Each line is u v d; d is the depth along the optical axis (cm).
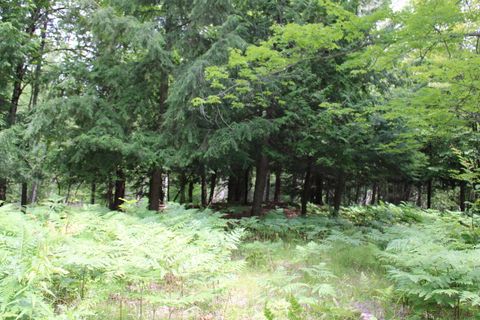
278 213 1143
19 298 261
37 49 1282
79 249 369
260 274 540
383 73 1028
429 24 537
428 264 425
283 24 949
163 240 448
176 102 894
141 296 352
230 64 689
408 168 1106
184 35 989
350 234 856
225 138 873
